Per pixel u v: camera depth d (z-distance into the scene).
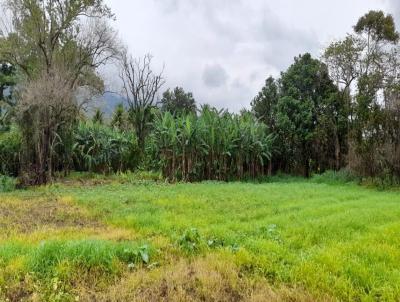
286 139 28.03
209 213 10.06
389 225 8.22
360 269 5.58
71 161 23.66
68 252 5.86
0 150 20.42
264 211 10.30
